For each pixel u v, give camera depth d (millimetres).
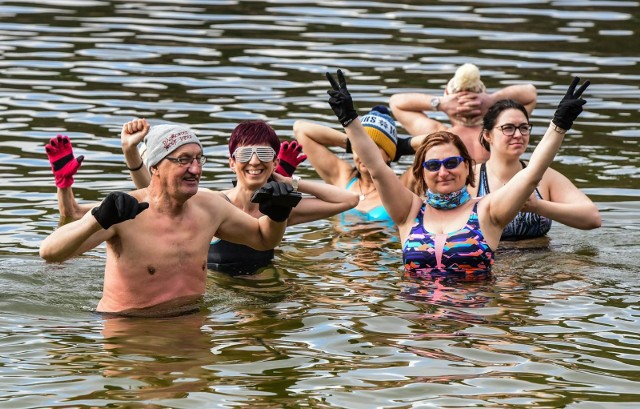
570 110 12500
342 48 25328
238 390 9414
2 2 29922
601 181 17266
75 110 20391
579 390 9469
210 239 12094
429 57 24500
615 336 10820
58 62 23719
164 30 26938
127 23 27672
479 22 28094
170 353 10320
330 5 30250
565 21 28312
